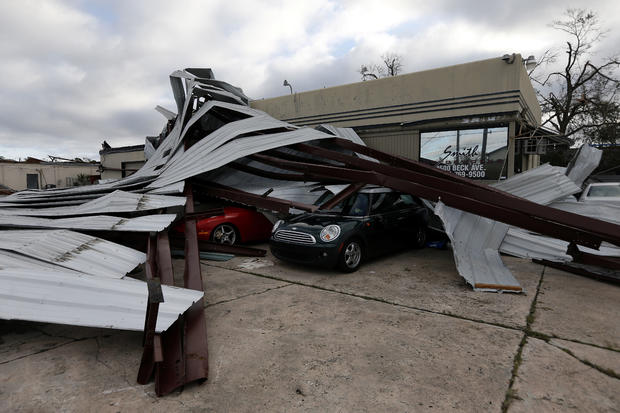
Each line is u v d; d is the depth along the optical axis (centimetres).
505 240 605
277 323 361
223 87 1217
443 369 271
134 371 271
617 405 227
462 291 461
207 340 314
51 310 276
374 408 225
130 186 751
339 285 490
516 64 946
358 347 308
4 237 415
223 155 723
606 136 2091
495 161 997
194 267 432
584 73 2258
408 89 1121
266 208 654
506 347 306
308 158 904
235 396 239
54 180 3388
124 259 411
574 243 465
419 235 719
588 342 315
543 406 226
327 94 1291
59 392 243
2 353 298
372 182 589
